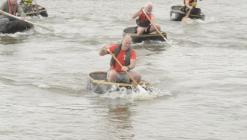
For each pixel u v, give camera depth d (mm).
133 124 25172
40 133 23828
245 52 42750
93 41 47250
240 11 71438
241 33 52469
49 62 38094
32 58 39438
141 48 44188
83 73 34938
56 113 26641
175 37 49750
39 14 62031
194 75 34594
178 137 23531
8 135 23500
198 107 27828
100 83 30016
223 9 73625
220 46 45469
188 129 24547
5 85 31500
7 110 26984
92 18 62750
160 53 41969
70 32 52125
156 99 29266
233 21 61219
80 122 25359
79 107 27688
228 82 32719
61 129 24375
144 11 45938
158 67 36875
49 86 31500
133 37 45562
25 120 25516
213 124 25234
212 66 37312
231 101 28859
